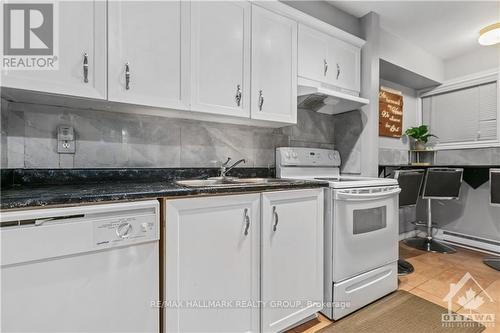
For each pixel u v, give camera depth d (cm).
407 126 352
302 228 150
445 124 343
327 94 196
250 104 168
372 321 158
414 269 238
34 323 81
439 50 310
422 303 178
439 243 309
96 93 119
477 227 303
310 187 154
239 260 125
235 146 202
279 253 139
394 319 160
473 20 247
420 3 223
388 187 185
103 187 120
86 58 116
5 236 77
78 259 87
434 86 348
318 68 208
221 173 185
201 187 120
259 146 216
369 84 238
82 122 144
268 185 134
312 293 154
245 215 127
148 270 100
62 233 84
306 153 231
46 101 126
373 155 238
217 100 154
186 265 110
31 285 80
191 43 144
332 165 247
